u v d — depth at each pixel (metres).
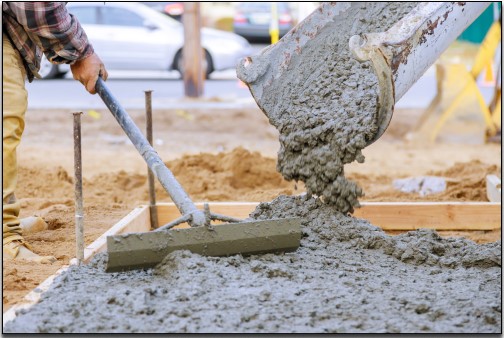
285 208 5.88
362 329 4.20
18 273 5.50
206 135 15.20
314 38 6.50
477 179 9.04
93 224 7.05
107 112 17.20
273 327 4.20
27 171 9.49
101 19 20.88
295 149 5.86
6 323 4.27
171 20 21.58
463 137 14.36
